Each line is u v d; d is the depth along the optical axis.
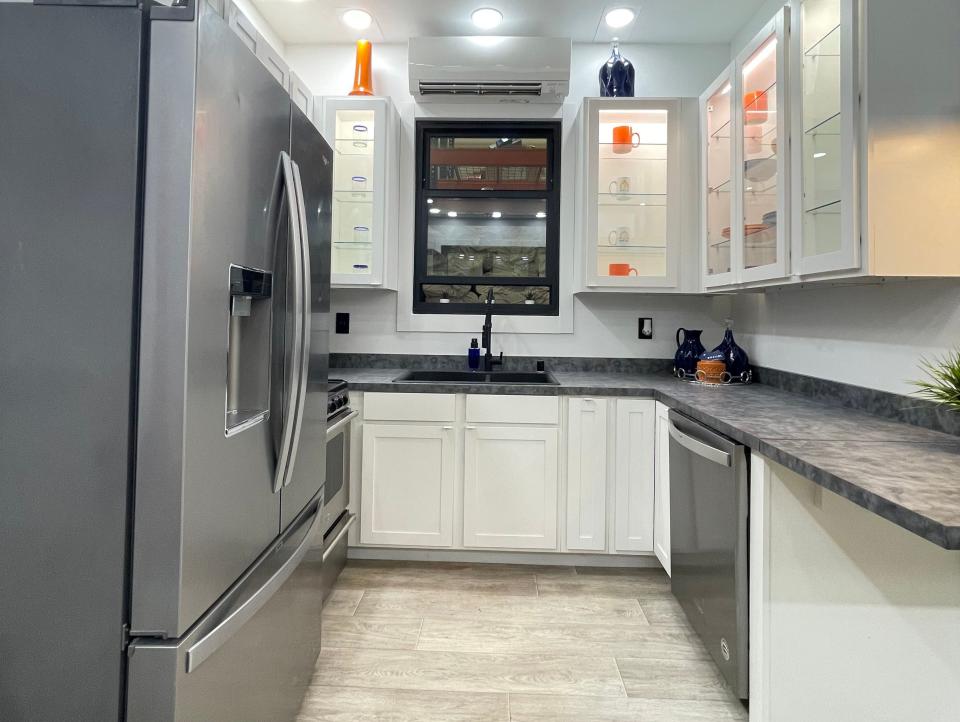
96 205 0.88
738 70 2.15
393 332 3.05
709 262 2.55
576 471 2.45
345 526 2.31
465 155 3.06
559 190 3.04
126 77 0.88
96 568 0.88
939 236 1.40
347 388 2.46
